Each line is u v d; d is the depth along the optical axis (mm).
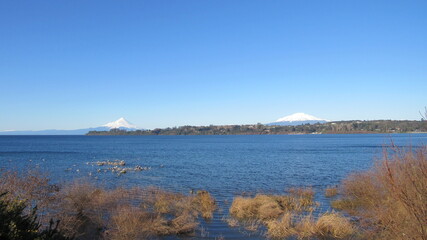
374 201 11484
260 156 63406
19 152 77562
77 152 78625
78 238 11492
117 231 11516
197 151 81625
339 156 61469
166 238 12438
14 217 7074
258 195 19531
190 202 17828
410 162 7816
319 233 12805
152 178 32281
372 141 133875
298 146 103438
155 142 151500
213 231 13406
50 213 11984
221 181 30266
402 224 8398
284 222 13477
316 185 27453
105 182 26719
